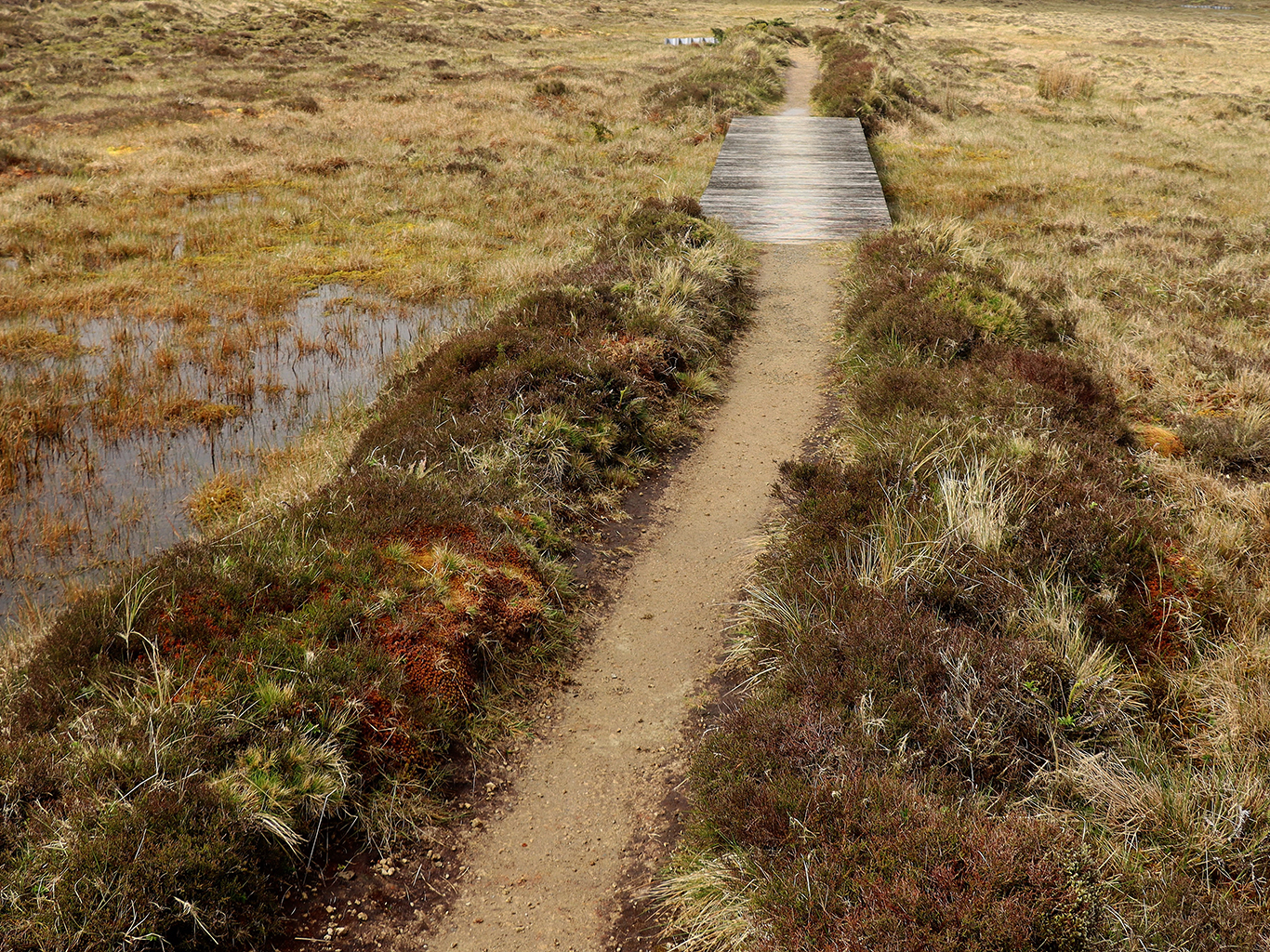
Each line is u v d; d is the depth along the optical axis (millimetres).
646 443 7512
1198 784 3736
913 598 4797
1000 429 6527
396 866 3701
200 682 4047
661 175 19109
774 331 10445
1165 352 9898
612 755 4359
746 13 72125
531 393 7371
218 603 4578
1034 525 5277
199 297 12070
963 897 2959
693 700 4703
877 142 23656
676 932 3373
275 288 12453
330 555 5016
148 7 46125
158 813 3363
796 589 5035
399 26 48938
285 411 8992
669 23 64625
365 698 4141
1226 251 14719
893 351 8641
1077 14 85125
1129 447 7070
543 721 4590
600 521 6465
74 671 4141
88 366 9859
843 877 3146
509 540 5535
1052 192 19125
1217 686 4324
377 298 12430
